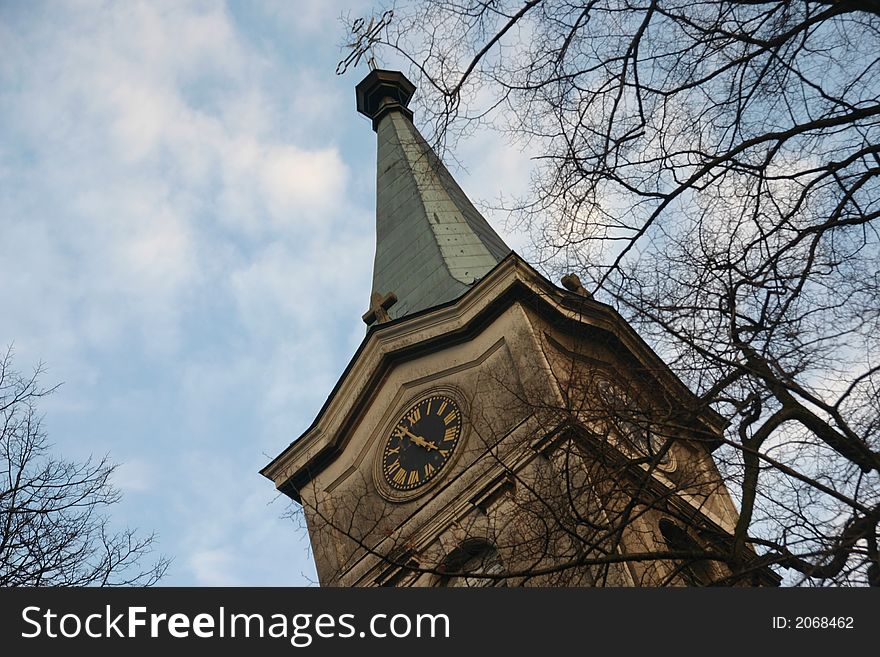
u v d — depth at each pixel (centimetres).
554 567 1659
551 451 1989
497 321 3538
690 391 1581
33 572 1792
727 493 1717
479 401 3416
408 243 4269
